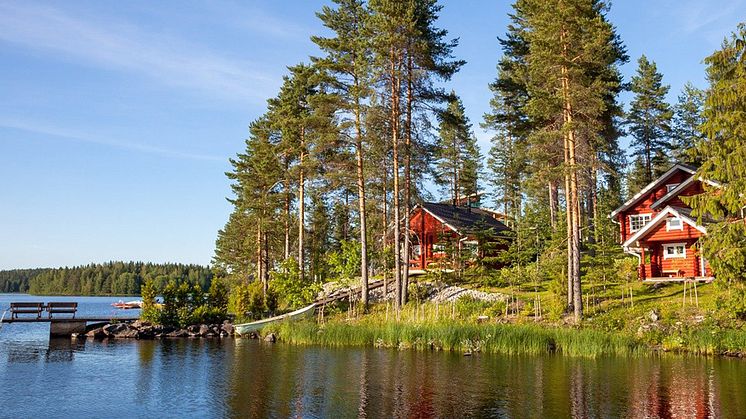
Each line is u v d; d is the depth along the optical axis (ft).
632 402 49.75
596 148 116.98
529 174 160.45
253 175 158.81
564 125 92.38
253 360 76.23
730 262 69.21
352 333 95.04
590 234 136.77
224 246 218.59
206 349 89.10
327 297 127.44
